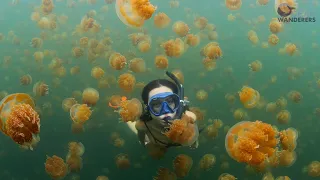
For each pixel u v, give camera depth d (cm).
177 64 316
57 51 358
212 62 279
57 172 172
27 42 402
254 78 311
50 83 285
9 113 118
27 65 332
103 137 223
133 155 206
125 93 246
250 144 128
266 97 286
